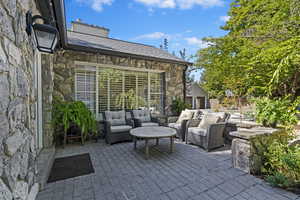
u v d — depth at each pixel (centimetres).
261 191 213
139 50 648
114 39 728
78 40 545
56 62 452
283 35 324
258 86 386
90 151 389
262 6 359
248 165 262
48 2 241
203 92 1858
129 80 594
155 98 652
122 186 231
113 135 445
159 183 238
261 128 300
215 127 391
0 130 108
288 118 270
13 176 127
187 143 451
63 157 349
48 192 217
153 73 646
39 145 355
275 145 262
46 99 366
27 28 181
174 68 675
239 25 467
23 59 169
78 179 252
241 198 199
